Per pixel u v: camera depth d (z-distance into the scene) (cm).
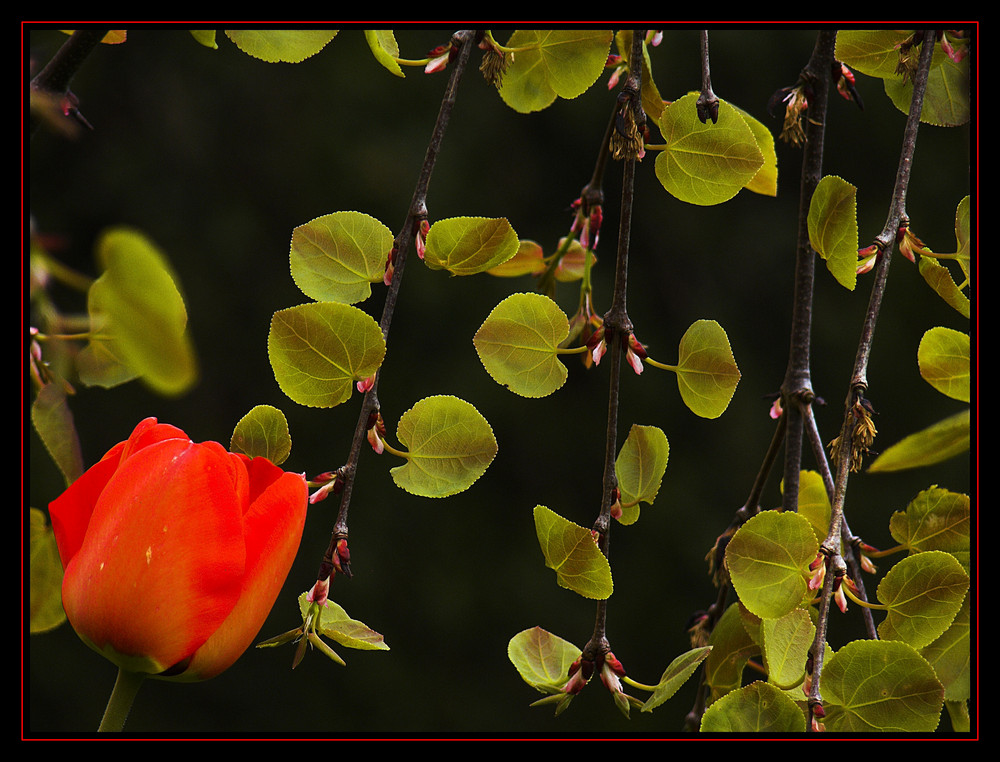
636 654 437
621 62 144
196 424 441
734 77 431
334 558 133
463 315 449
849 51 143
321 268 136
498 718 429
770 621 136
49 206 437
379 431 135
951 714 139
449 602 439
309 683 434
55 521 129
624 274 137
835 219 135
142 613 127
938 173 449
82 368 130
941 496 138
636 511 140
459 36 137
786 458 142
